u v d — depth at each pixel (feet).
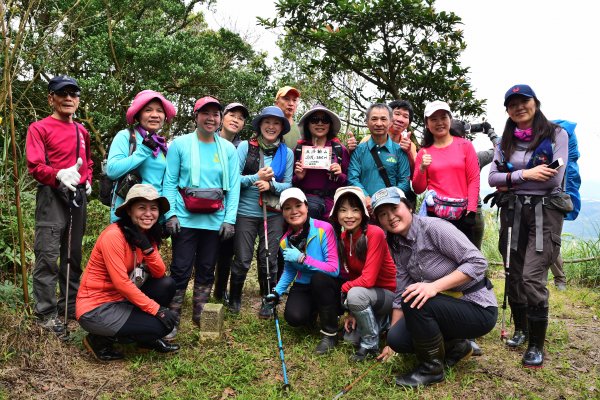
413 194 14.25
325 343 11.89
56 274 11.81
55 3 18.34
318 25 24.97
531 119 11.50
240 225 13.98
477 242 13.94
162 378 10.48
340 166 14.01
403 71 25.50
